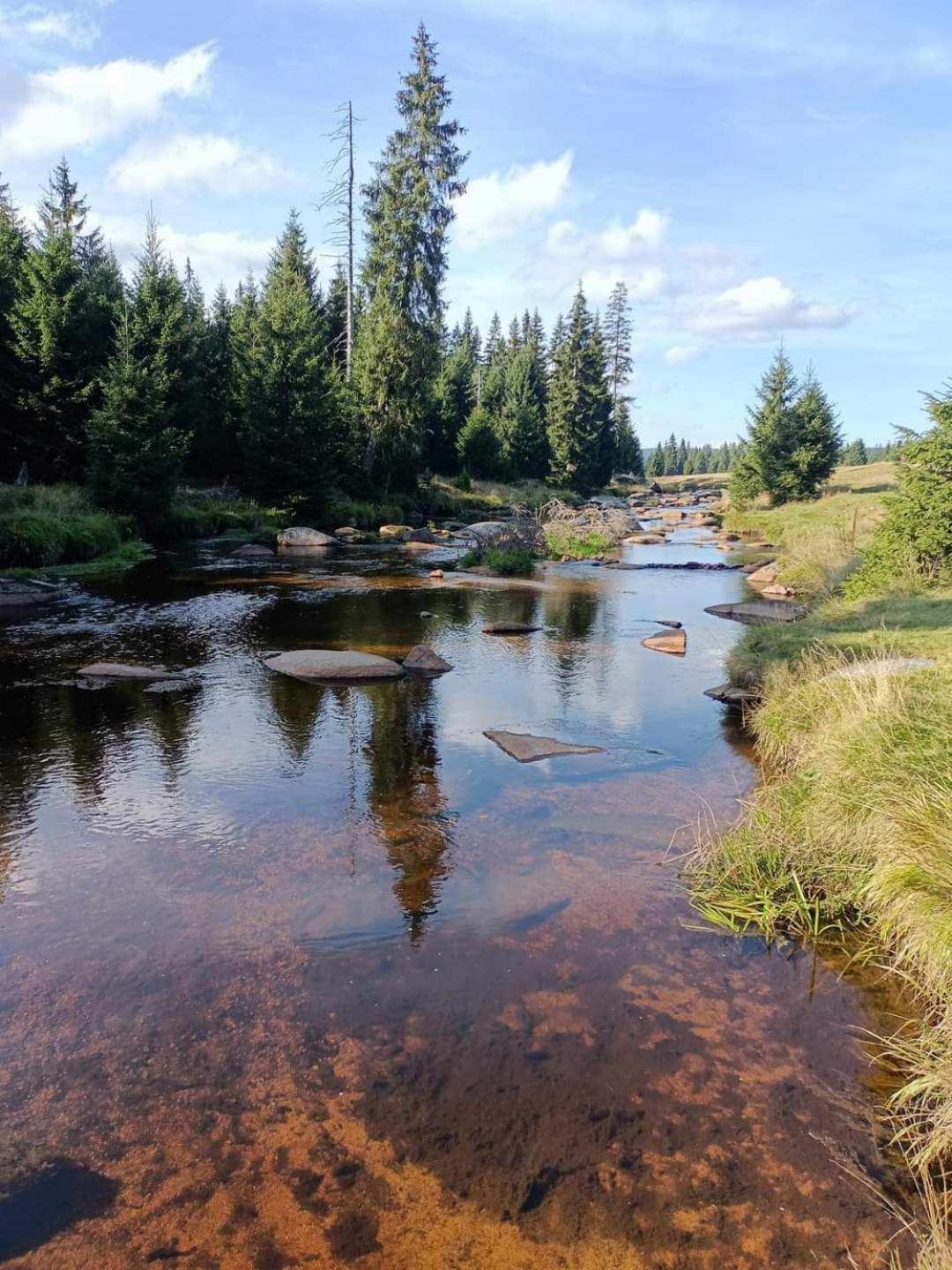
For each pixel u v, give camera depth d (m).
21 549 18.61
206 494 32.41
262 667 11.17
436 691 10.18
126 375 24.73
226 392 36.16
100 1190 2.96
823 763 6.30
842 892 5.08
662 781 7.26
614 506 52.31
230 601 16.53
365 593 18.12
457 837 6.03
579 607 16.89
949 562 14.16
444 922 4.85
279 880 5.32
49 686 10.00
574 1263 2.71
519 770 7.46
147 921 4.79
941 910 4.23
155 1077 3.53
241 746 7.97
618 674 11.23
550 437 59.38
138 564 21.59
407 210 34.62
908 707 6.38
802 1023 3.98
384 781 7.11
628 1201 2.96
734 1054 3.75
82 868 5.44
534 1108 3.39
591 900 5.16
